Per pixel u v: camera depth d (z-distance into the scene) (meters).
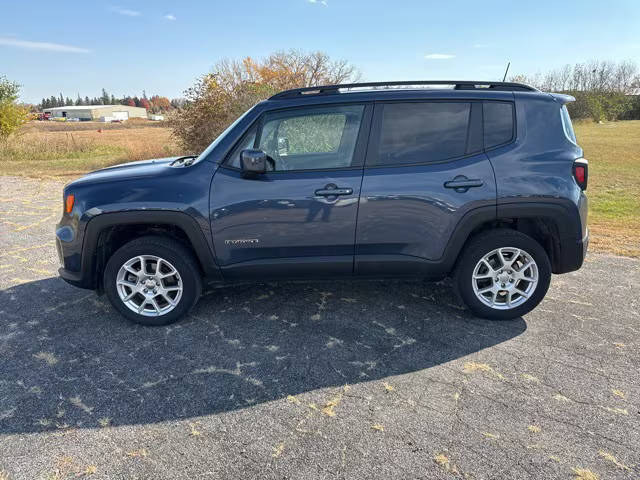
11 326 3.53
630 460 2.16
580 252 3.40
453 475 2.08
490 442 2.28
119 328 3.49
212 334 3.39
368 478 2.06
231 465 2.14
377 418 2.46
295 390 2.72
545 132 3.36
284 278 3.49
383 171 3.29
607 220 7.26
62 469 2.13
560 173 3.29
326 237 3.33
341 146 3.35
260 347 3.21
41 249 5.42
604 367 2.94
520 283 3.60
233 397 2.66
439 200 3.27
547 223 3.39
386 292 4.12
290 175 3.30
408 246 3.37
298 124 3.36
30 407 2.58
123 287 3.48
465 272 3.46
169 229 3.53
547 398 2.62
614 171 12.98
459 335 3.36
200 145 14.54
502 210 3.29
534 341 3.27
